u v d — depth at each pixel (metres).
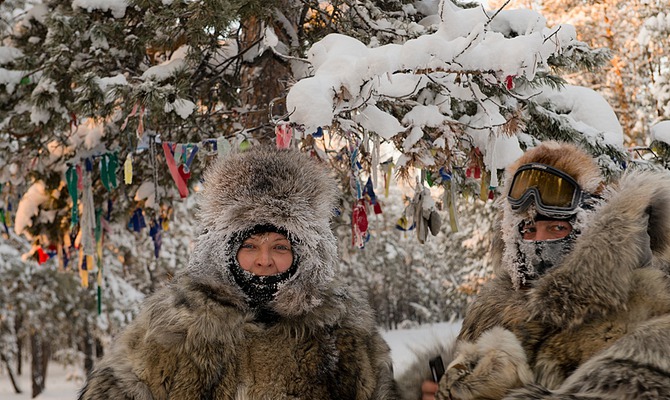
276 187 2.02
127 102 4.64
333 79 3.85
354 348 2.05
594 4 16.34
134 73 5.49
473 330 2.00
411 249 36.50
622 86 16.14
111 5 5.27
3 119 5.74
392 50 3.90
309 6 5.73
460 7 6.25
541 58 3.67
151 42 5.21
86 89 4.63
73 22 5.11
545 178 1.86
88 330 15.80
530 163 1.93
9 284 14.26
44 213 6.75
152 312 1.96
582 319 1.64
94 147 5.76
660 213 1.71
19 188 6.55
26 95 5.72
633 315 1.60
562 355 1.67
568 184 1.83
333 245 2.12
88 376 1.94
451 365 1.79
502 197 2.05
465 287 19.98
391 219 30.89
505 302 1.91
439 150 4.22
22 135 5.82
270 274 2.03
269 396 1.92
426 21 5.82
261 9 4.89
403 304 40.56
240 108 5.66
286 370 1.96
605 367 1.46
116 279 13.88
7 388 28.39
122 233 12.56
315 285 2.04
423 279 39.16
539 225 1.88
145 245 14.56
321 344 2.02
